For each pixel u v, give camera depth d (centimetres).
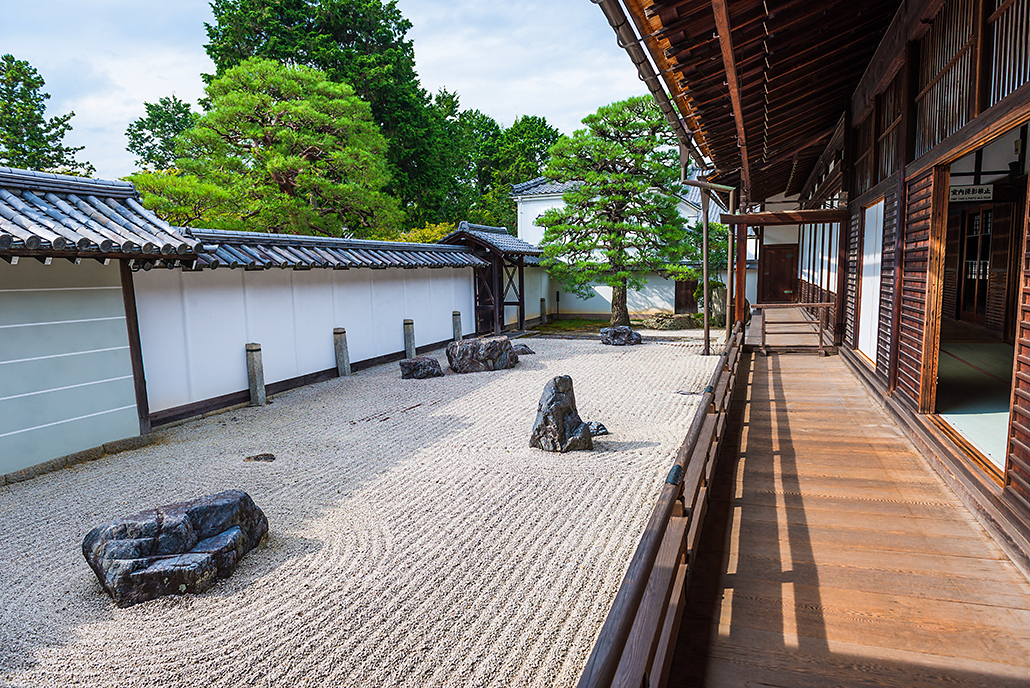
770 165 923
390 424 743
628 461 571
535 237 2489
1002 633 206
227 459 612
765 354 827
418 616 323
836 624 215
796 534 284
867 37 494
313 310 1026
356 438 682
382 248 1203
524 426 714
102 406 630
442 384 995
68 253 543
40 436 573
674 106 473
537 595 341
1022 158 643
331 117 1630
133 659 291
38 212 569
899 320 461
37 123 2294
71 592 357
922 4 381
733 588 241
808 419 484
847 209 749
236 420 782
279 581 364
